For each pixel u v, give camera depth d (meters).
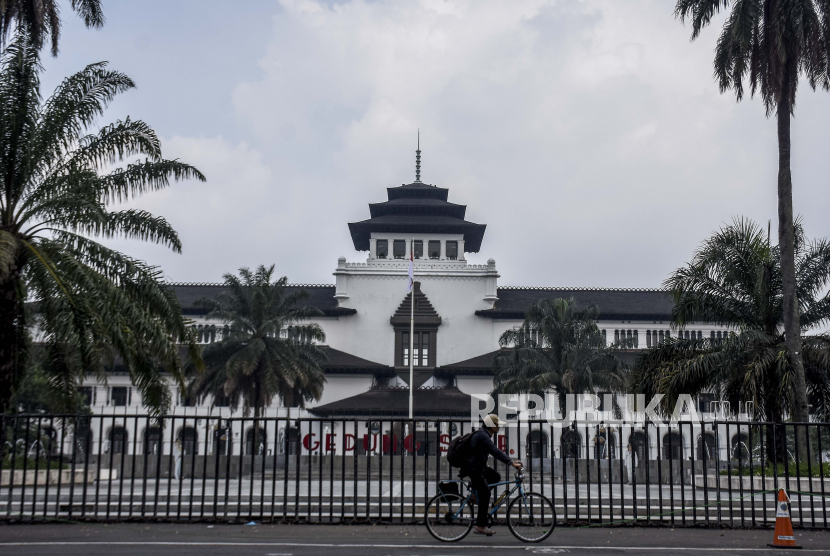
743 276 26.64
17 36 18.62
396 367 62.66
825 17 23.69
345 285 65.50
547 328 46.34
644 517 14.62
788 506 11.29
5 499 17.58
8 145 18.30
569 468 29.98
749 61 25.53
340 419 13.16
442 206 69.12
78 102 19.28
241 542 11.09
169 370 18.66
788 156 25.02
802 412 23.45
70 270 17.08
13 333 17.48
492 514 11.48
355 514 13.06
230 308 47.16
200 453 48.50
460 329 65.00
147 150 20.11
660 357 27.36
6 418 13.16
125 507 16.14
